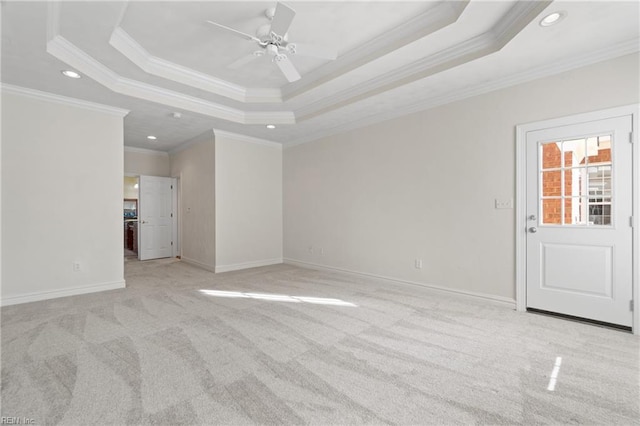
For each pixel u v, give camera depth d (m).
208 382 1.88
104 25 2.50
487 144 3.37
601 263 2.74
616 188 2.66
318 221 5.45
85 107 3.85
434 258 3.84
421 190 3.96
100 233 4.00
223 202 5.37
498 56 2.75
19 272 3.45
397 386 1.85
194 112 4.21
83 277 3.87
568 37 2.47
